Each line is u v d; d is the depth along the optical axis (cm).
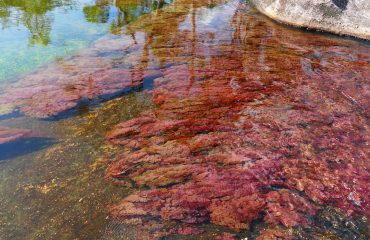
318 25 575
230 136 297
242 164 261
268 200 227
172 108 346
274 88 384
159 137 299
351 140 293
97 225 215
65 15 680
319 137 296
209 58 473
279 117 326
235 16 672
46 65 458
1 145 295
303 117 326
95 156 281
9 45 523
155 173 255
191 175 250
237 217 215
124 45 529
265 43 531
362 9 536
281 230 208
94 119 335
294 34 572
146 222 215
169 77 414
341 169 258
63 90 387
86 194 241
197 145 285
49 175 262
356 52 496
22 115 342
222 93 372
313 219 216
